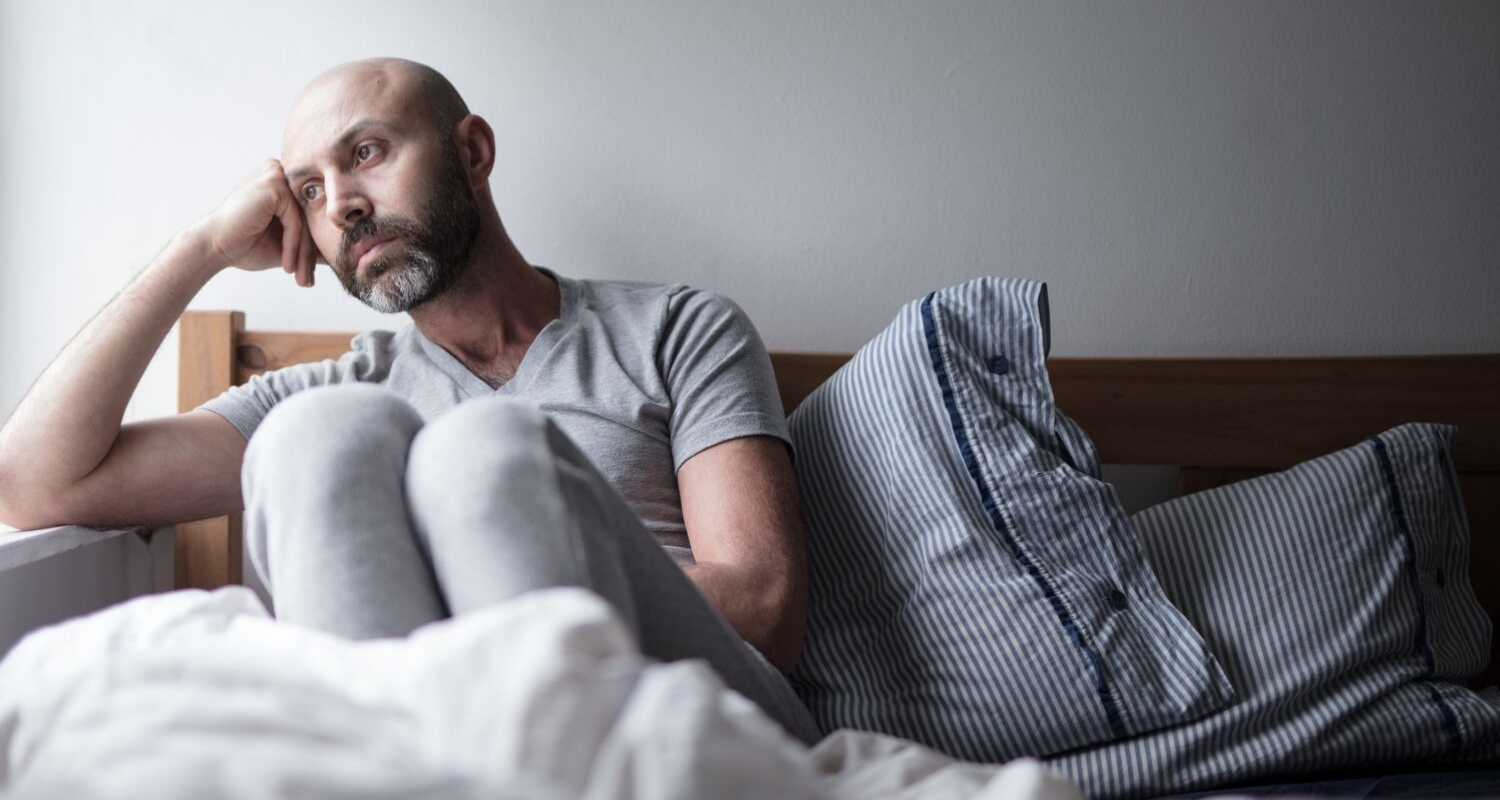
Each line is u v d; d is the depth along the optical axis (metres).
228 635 0.67
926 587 1.20
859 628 1.26
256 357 1.57
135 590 1.43
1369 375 1.53
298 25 1.62
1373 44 1.62
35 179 1.64
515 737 0.50
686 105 1.63
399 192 1.34
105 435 1.24
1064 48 1.62
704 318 1.41
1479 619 1.30
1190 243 1.63
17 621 1.16
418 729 0.53
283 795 0.41
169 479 1.27
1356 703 1.15
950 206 1.64
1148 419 1.55
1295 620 1.21
